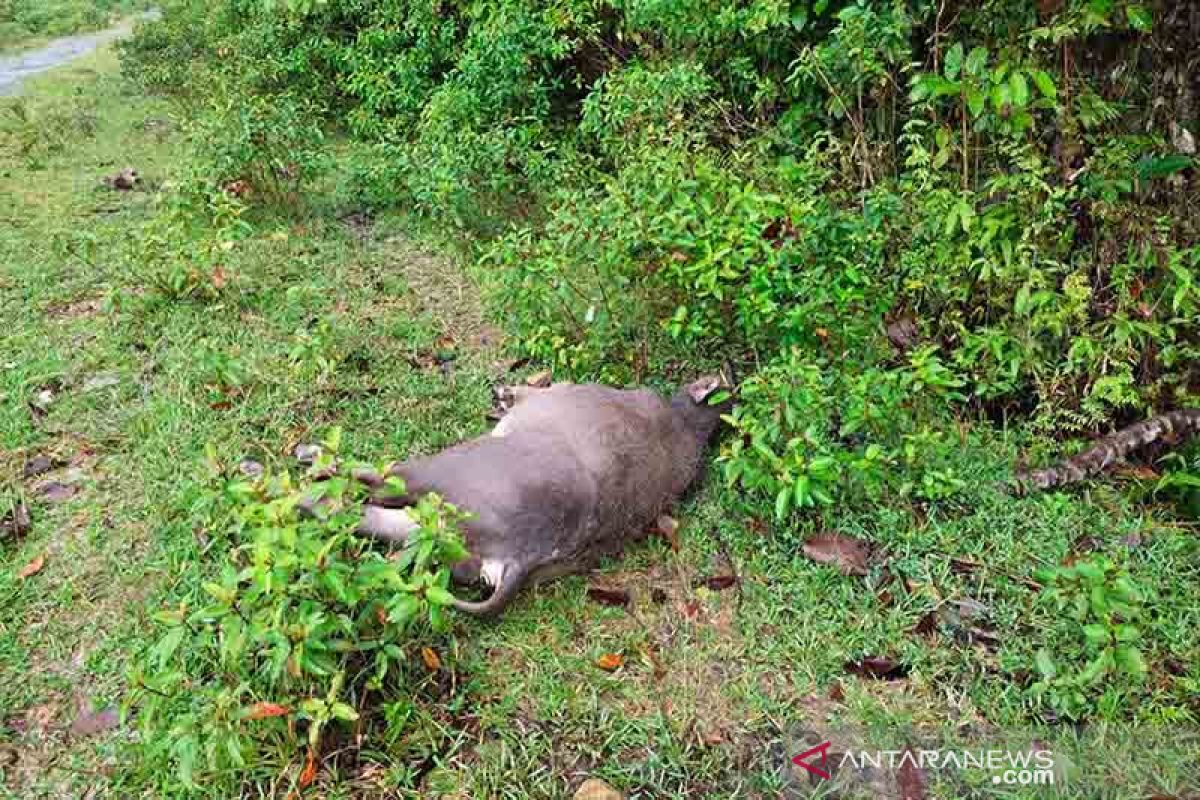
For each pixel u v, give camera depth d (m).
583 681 2.72
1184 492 3.38
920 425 3.60
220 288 4.58
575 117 6.23
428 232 5.53
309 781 2.35
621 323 4.20
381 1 7.00
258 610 2.41
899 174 4.50
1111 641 2.53
